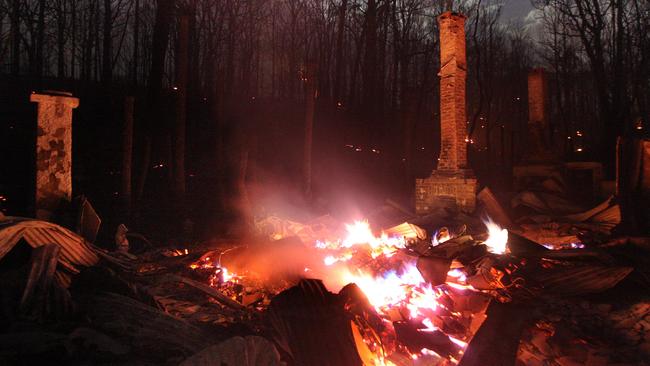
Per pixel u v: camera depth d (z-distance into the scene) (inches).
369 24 1113.4
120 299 206.8
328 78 1240.8
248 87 1167.0
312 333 140.5
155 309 202.7
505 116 1513.3
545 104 776.9
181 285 269.3
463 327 210.2
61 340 159.2
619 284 285.3
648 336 217.5
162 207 556.1
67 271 229.3
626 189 458.0
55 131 352.2
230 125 910.4
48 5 983.6
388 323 195.2
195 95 995.3
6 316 181.2
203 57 1115.3
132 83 1109.1
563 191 714.2
